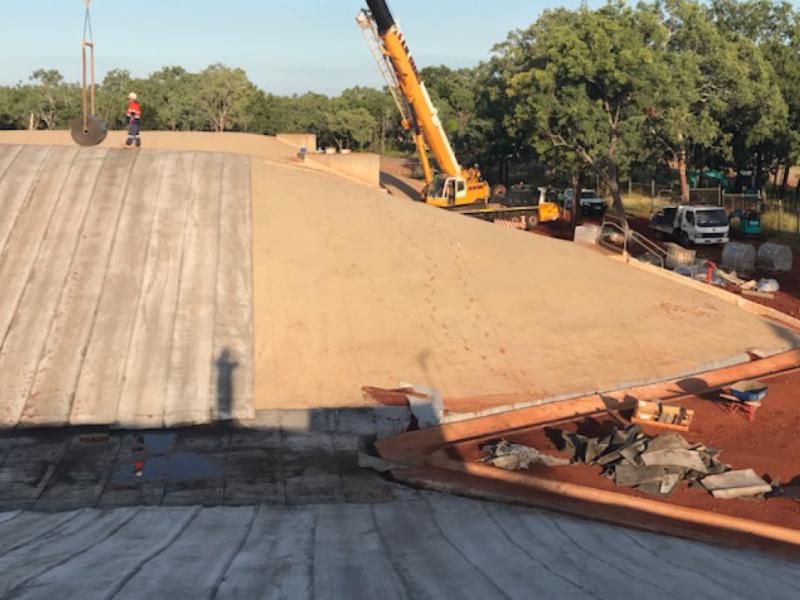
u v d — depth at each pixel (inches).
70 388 612.7
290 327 725.3
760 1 2379.4
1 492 473.7
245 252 814.5
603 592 269.9
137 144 1043.3
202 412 602.2
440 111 3149.6
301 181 1002.7
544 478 527.5
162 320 699.4
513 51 2036.2
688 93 1681.8
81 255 770.8
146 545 330.0
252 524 394.6
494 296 813.2
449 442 588.1
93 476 503.2
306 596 250.1
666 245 1518.2
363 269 824.9
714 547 413.7
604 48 1582.2
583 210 1947.6
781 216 1824.6
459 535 379.9
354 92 4008.4
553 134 1702.8
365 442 579.8
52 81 3491.6
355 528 392.5
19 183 879.7
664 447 536.7
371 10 1366.9
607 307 826.2
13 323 676.7
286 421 603.2
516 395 669.9
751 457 579.2
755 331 842.2
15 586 246.7
